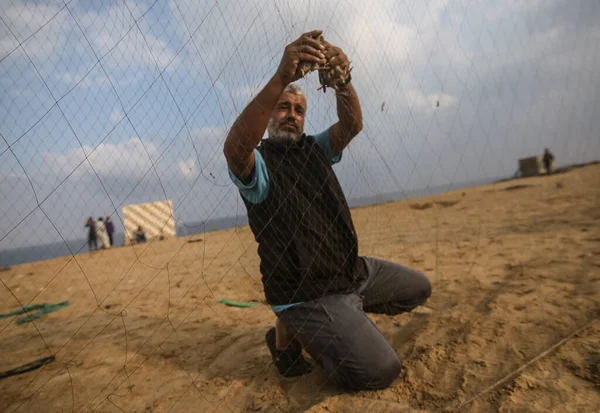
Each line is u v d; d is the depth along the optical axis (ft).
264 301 13.73
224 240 29.66
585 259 12.09
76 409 7.34
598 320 7.57
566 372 6.11
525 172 63.57
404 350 8.07
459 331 8.34
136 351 9.98
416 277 9.23
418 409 5.93
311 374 7.84
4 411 7.46
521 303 9.18
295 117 7.64
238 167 6.44
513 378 6.19
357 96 7.47
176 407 7.15
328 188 7.55
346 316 6.90
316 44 6.18
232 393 7.44
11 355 10.51
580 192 32.50
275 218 7.09
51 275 25.53
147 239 43.98
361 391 6.76
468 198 41.86
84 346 10.68
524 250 14.76
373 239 20.57
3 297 19.40
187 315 12.72
